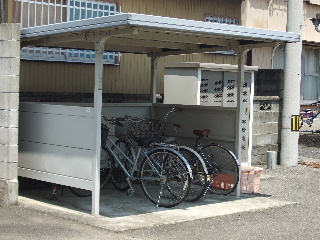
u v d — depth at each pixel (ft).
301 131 52.03
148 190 25.59
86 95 32.17
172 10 38.22
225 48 26.81
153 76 31.30
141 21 19.34
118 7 34.45
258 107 36.01
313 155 42.91
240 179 26.84
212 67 33.12
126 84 34.88
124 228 19.62
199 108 28.19
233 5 42.60
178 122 29.32
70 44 27.30
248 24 47.85
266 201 25.48
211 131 27.58
